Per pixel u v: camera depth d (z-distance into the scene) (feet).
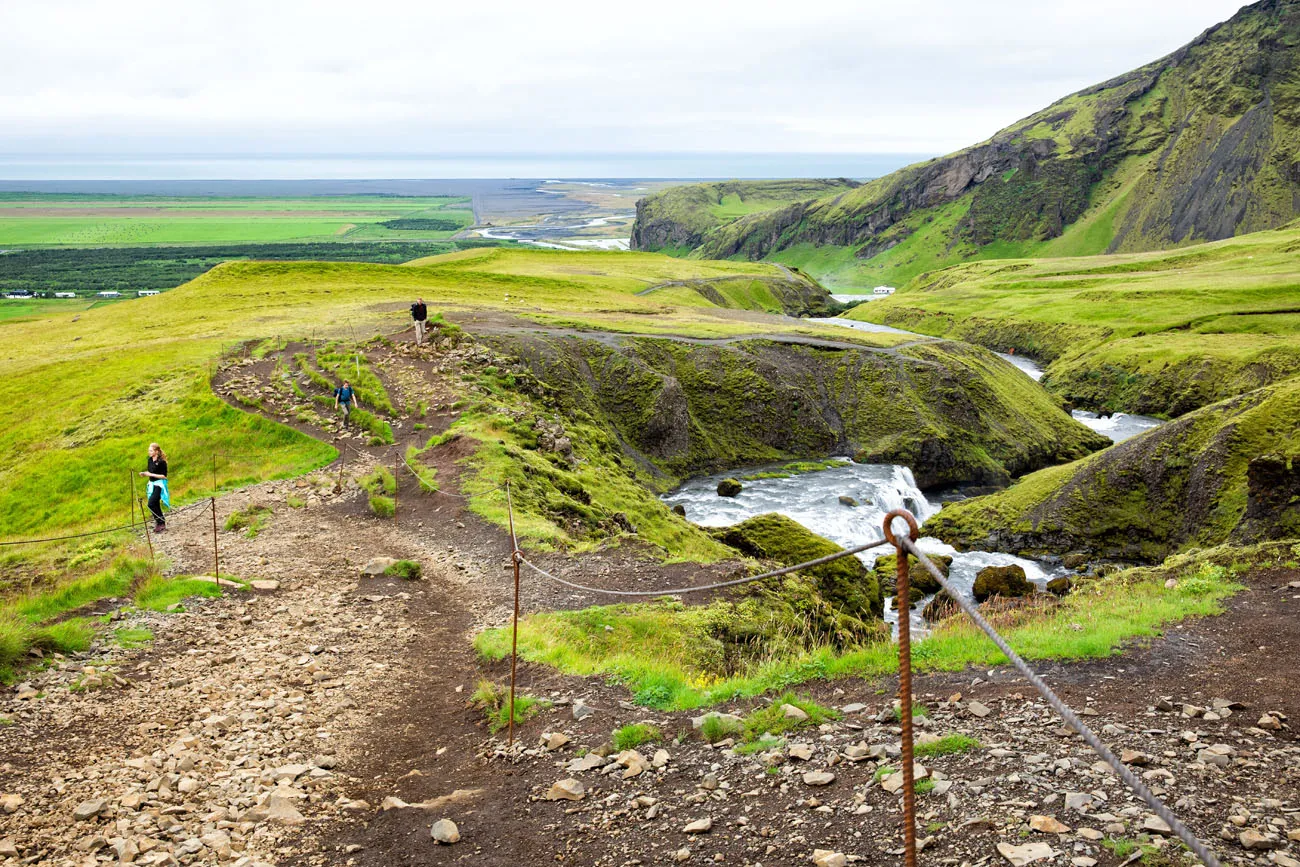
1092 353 459.32
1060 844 25.31
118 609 62.69
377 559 79.41
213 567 79.00
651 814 31.37
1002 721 36.60
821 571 120.98
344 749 41.86
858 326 643.86
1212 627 50.06
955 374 317.83
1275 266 604.08
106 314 345.51
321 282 406.21
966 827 27.04
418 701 49.39
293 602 69.05
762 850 27.78
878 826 27.99
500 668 53.31
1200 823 26.40
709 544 133.49
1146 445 192.65
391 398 166.71
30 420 192.85
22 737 40.14
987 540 195.72
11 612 58.59
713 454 276.00
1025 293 650.02
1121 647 46.60
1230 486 170.40
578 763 36.88
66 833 31.45
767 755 35.12
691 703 43.70
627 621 63.41
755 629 66.33
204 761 38.88
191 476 144.05
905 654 18.56
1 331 323.57
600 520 114.11
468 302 366.22
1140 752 32.37
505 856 29.40
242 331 261.85
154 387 198.29
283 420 161.38
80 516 139.85
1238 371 377.71
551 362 260.83
